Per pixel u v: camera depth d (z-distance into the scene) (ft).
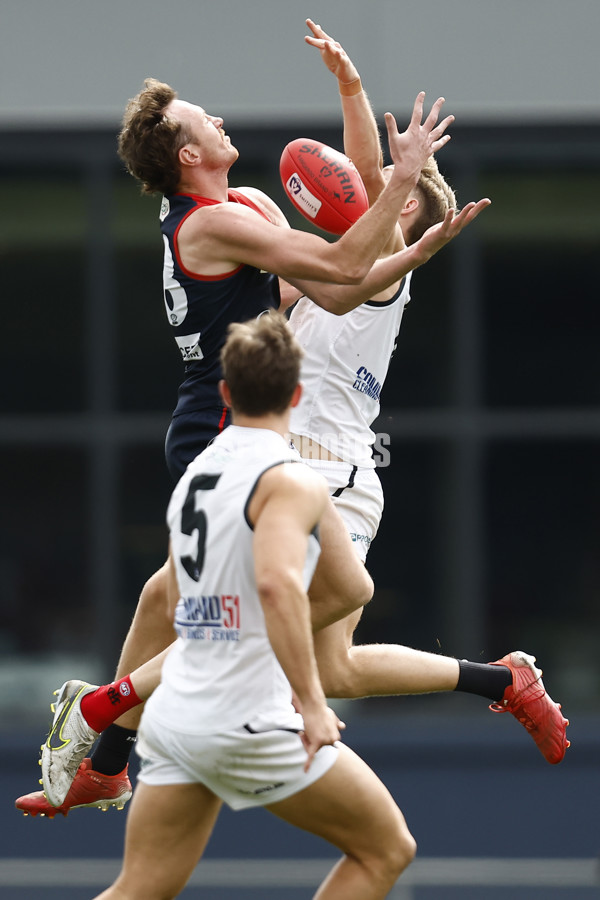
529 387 112.68
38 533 113.70
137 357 113.39
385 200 43.93
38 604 113.80
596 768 110.01
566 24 109.60
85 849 108.47
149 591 51.29
